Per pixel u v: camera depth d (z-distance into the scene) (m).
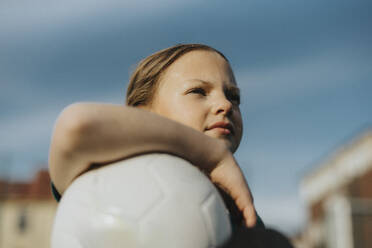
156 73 1.25
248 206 0.95
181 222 0.85
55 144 0.87
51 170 0.93
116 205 0.85
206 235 0.86
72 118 0.84
